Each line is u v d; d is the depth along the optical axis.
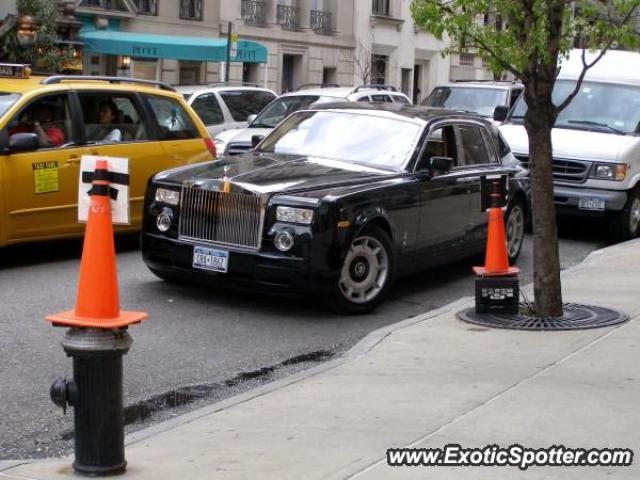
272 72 34.62
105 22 27.34
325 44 37.00
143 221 9.36
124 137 11.28
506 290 8.52
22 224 10.20
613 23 8.30
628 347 7.51
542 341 7.70
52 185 10.41
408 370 6.93
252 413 6.00
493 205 8.58
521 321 8.30
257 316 8.90
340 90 18.50
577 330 8.06
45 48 22.78
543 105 8.17
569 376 6.70
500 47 8.02
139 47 25.84
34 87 10.55
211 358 7.59
